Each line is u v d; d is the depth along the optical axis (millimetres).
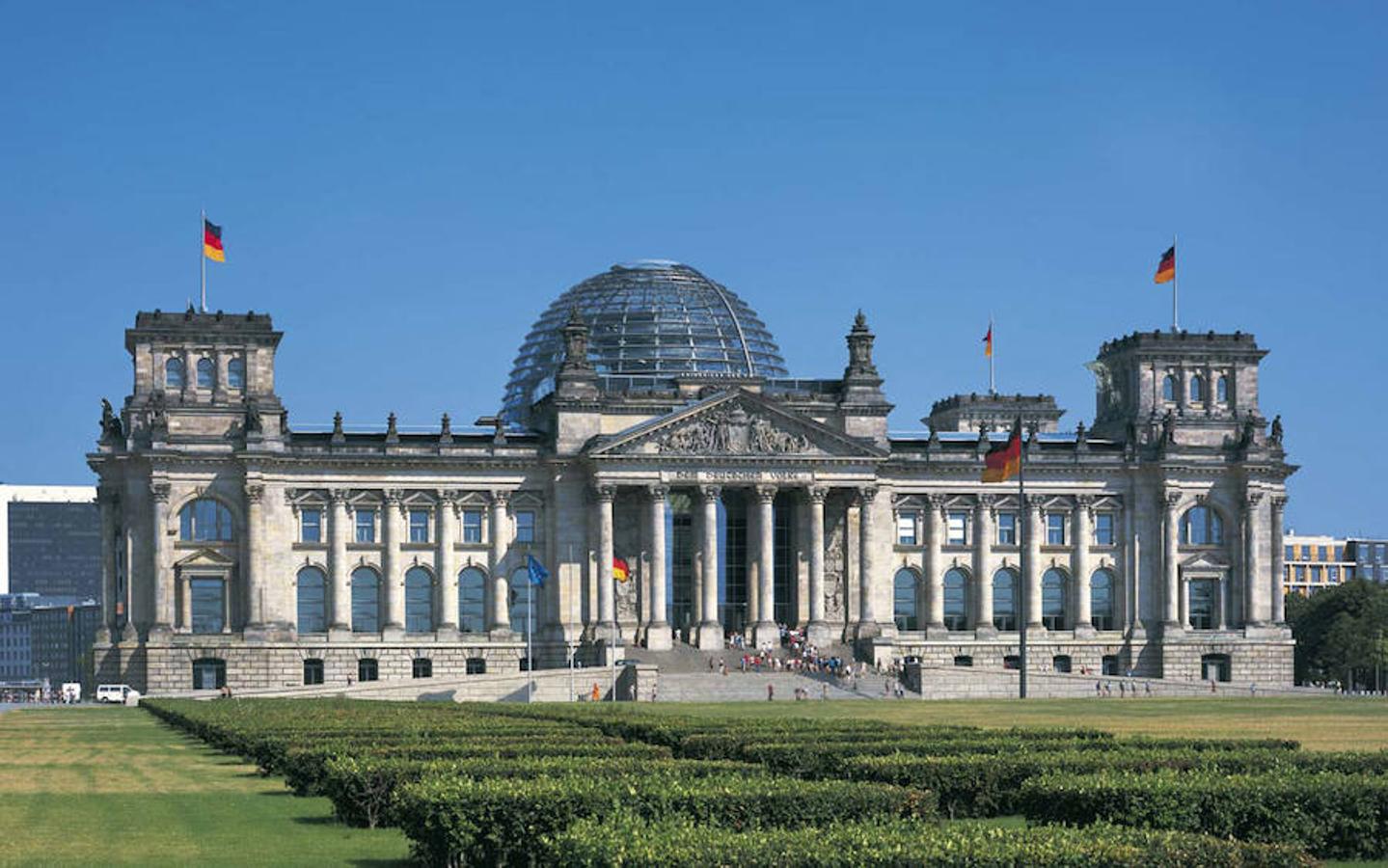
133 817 76562
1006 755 77188
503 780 64000
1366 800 61750
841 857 46406
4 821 74938
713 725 107375
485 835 59594
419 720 117750
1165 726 133000
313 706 155625
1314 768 72438
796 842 48156
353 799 72000
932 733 99000
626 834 49531
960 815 74000
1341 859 62344
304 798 84500
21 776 97625
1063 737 94750
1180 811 60531
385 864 62688
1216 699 199500
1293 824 61156
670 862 46219
